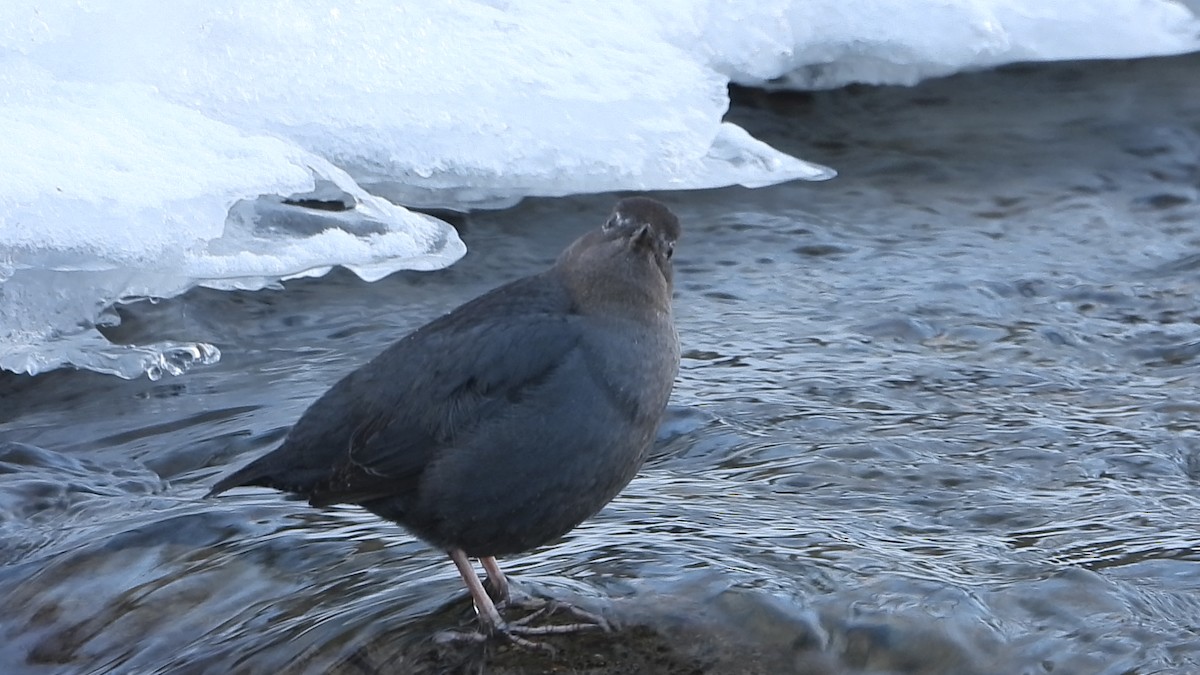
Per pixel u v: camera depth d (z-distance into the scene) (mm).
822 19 17375
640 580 7012
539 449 6891
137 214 11547
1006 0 18469
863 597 6684
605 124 14438
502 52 14539
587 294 7078
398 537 7934
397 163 13641
